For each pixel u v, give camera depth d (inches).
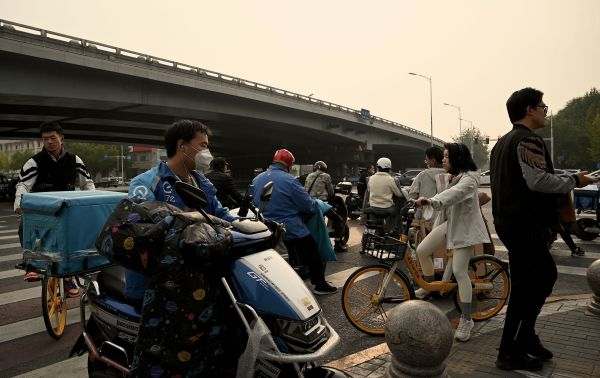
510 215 129.7
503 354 133.4
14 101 944.3
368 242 174.9
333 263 298.7
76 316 199.3
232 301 84.5
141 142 2065.7
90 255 144.9
